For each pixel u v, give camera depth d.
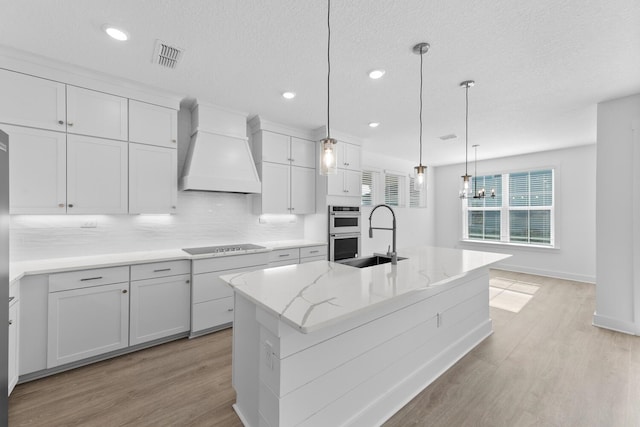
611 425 1.73
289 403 1.38
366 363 1.73
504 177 6.07
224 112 3.32
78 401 1.92
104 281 2.40
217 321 3.01
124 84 2.67
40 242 2.56
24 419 1.75
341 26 1.87
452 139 4.61
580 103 3.12
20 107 2.23
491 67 2.37
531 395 2.02
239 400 1.81
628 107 2.93
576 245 5.14
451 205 6.88
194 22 1.84
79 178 2.48
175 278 2.79
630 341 2.80
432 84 2.69
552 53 2.15
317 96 2.98
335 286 1.62
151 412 1.83
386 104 3.18
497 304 3.93
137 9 1.72
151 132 2.85
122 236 2.99
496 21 1.80
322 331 1.51
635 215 2.90
